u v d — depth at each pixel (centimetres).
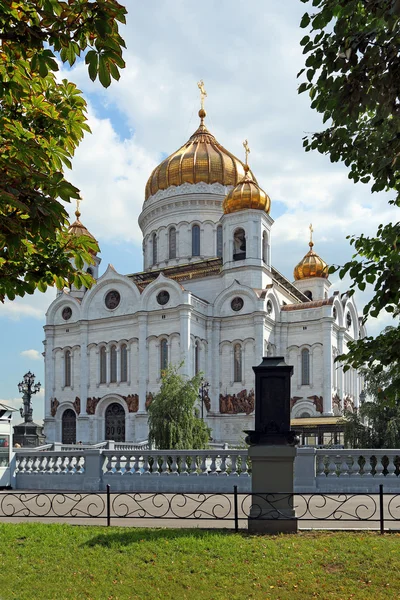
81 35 1125
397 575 1345
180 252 9475
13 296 1366
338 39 1203
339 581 1330
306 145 1418
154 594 1291
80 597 1289
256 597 1259
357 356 1371
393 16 1066
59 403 8738
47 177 1162
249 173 9706
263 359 1830
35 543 1648
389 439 5572
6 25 1091
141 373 8025
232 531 1719
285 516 1694
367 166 1380
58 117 1362
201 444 5734
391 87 1170
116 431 8288
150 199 9906
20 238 1155
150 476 2925
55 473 3138
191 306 7900
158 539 1625
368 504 2275
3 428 3189
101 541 1633
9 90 1184
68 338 8838
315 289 10406
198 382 5984
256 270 8388
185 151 9869
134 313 8231
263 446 1730
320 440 6562
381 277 1266
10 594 1319
